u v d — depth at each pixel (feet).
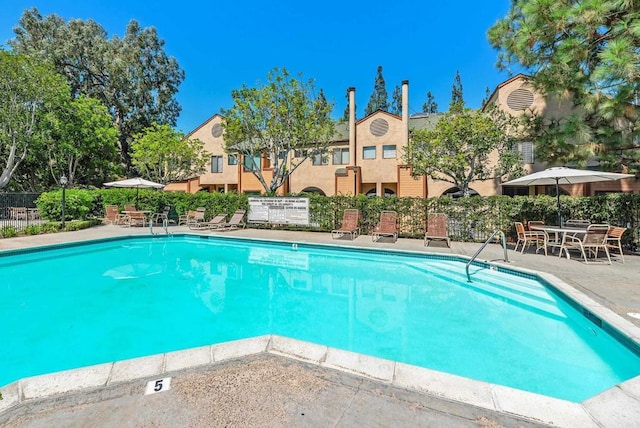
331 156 80.84
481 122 48.14
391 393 9.25
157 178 81.46
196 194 59.57
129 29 108.99
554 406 8.67
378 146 76.89
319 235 46.52
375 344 16.03
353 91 78.54
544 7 28.71
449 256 32.19
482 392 9.21
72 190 58.75
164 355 11.16
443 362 14.21
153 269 31.58
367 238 43.52
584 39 28.58
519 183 36.14
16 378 13.07
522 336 16.81
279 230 51.83
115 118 107.24
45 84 67.26
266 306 21.59
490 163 60.23
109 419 8.12
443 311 20.58
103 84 103.65
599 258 29.22
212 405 8.65
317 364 10.82
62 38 96.48
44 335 17.11
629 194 32.17
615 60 24.14
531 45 31.24
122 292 24.39
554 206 35.96
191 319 19.40
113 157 90.99
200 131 93.61
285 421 8.03
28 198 56.65
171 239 46.70
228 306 21.63
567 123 31.45
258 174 62.03
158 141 75.46
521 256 30.73
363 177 77.82
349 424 7.94
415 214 43.39
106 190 65.31
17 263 32.73
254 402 8.79
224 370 10.43
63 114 73.77
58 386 9.41
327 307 21.44
